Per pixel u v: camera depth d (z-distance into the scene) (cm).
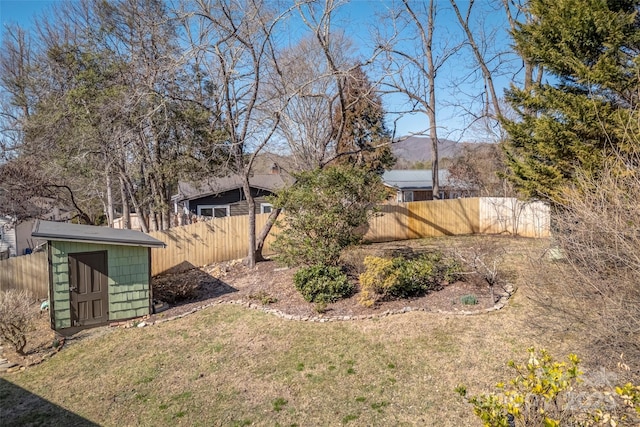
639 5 887
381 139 2041
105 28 1494
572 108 876
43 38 1991
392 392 556
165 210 1680
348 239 1045
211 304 1002
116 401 582
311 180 1068
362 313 839
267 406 545
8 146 1741
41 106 1532
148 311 950
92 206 2397
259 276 1192
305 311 880
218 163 1455
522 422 332
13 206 1587
